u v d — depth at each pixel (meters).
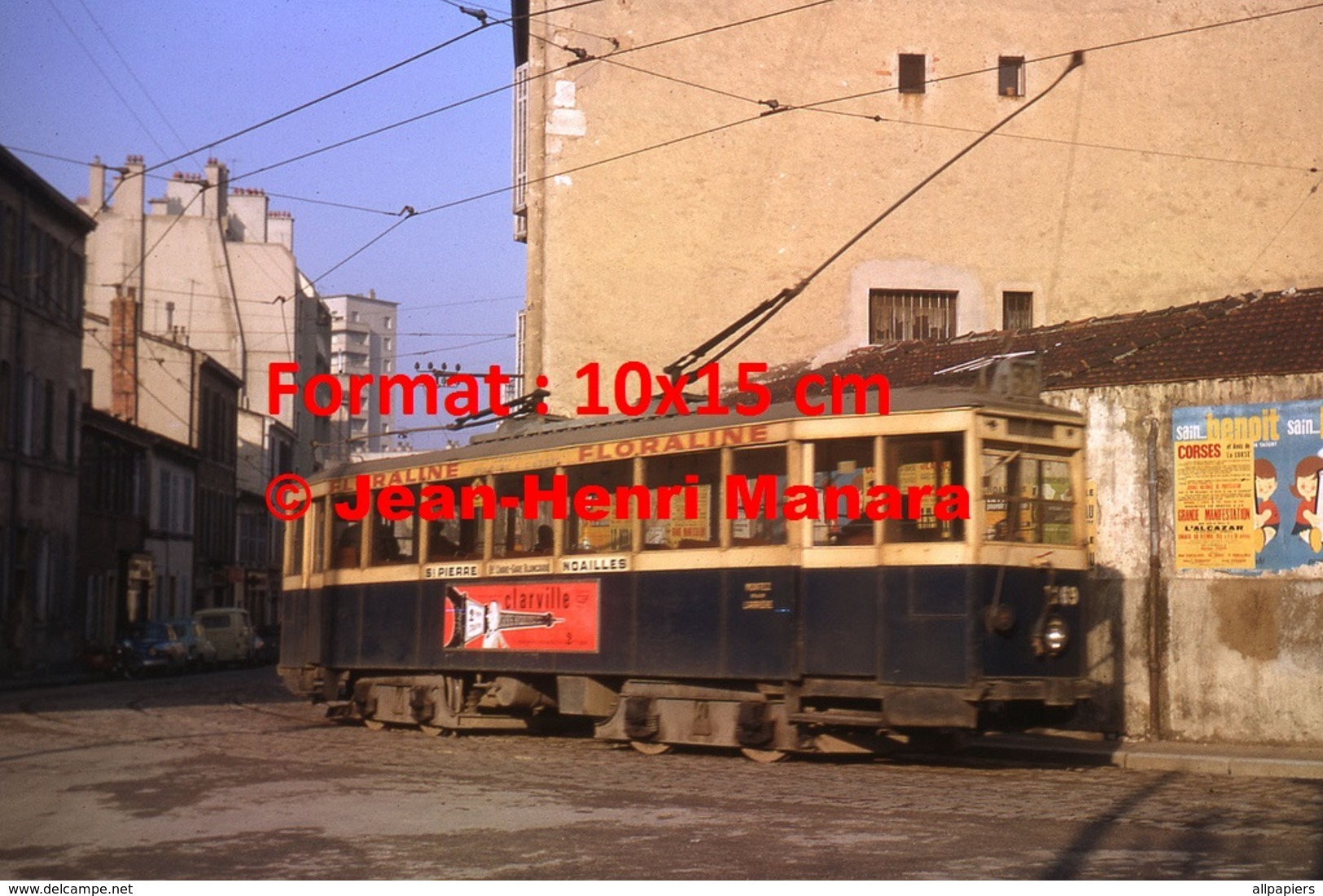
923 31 28.84
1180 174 29.05
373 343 149.38
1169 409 17.67
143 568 56.00
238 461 73.62
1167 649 17.52
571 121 28.11
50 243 46.44
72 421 48.44
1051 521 14.27
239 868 9.01
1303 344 17.56
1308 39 29.53
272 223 86.88
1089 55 29.14
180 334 66.75
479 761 15.52
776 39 28.55
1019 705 14.28
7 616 42.72
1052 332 22.67
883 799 11.91
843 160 28.44
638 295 27.89
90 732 19.66
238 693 31.91
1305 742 16.61
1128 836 9.80
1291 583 16.81
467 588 18.45
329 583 21.22
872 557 14.12
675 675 15.54
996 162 28.77
